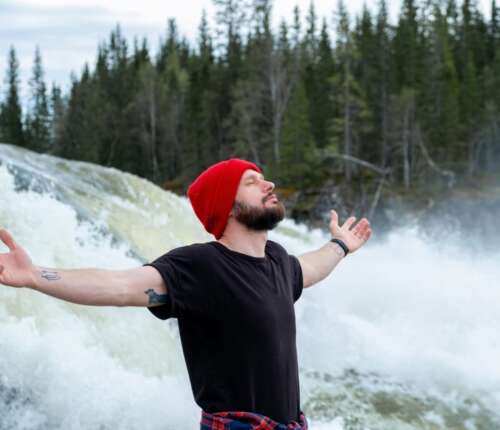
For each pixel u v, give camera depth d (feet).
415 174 151.53
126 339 15.81
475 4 223.51
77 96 233.14
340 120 150.30
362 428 17.11
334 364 20.92
